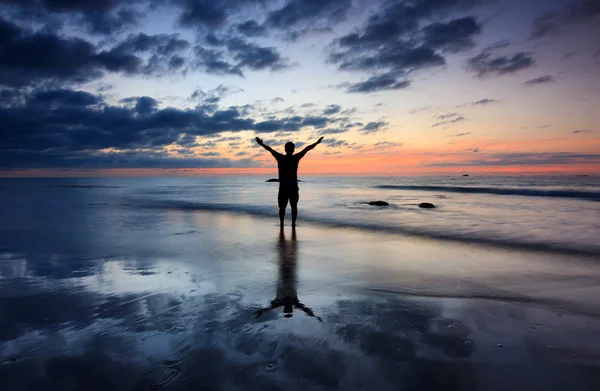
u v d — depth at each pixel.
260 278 4.13
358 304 3.25
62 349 2.35
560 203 14.84
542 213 11.26
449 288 3.75
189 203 15.73
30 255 5.41
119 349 2.34
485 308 3.14
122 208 13.54
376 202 14.39
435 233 7.49
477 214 11.05
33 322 2.80
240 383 1.93
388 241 6.63
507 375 2.03
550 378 2.00
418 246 6.14
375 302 3.31
